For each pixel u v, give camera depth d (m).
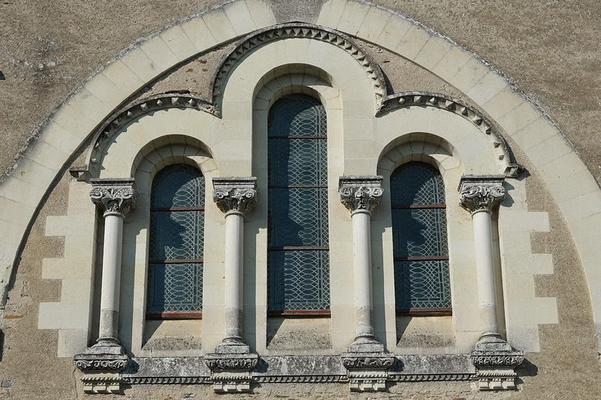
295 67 22.53
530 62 22.81
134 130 21.91
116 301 20.55
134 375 19.98
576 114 22.34
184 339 20.70
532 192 21.64
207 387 20.00
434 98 22.12
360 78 22.34
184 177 22.19
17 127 21.97
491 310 20.50
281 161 22.28
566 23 23.30
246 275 21.02
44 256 20.92
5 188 21.33
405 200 22.05
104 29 22.89
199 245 21.64
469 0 23.36
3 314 20.47
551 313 20.64
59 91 22.28
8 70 22.47
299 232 21.72
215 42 22.72
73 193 21.39
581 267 21.05
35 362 20.12
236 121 21.94
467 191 21.30
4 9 23.12
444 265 21.53
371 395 19.94
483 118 22.00
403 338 20.72
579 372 20.20
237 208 21.11
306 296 21.22
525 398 20.00
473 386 20.05
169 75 22.48
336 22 22.89
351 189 21.25
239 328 20.36
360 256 20.83
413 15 23.12
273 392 19.97
